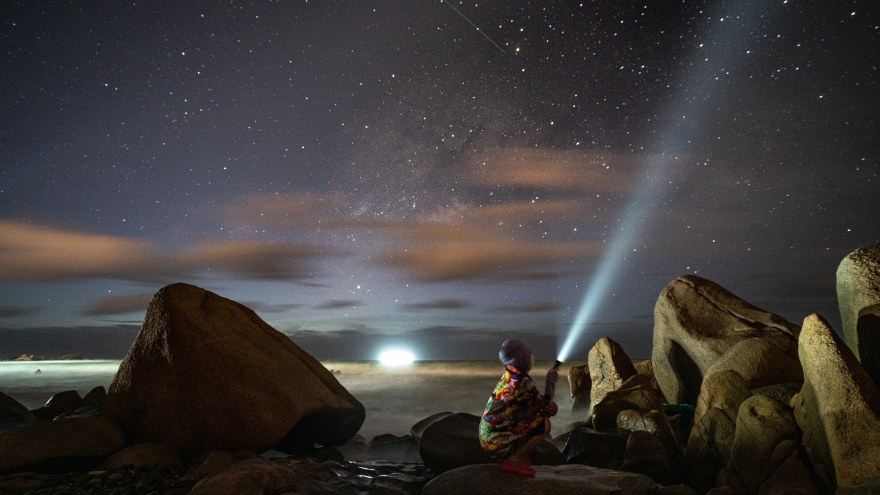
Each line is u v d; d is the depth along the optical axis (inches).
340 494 234.7
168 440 287.4
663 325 433.7
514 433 193.3
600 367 465.7
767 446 227.0
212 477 221.9
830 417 204.5
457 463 277.3
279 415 297.7
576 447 294.4
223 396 290.8
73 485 233.1
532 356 198.8
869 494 174.2
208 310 330.3
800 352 234.8
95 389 426.0
